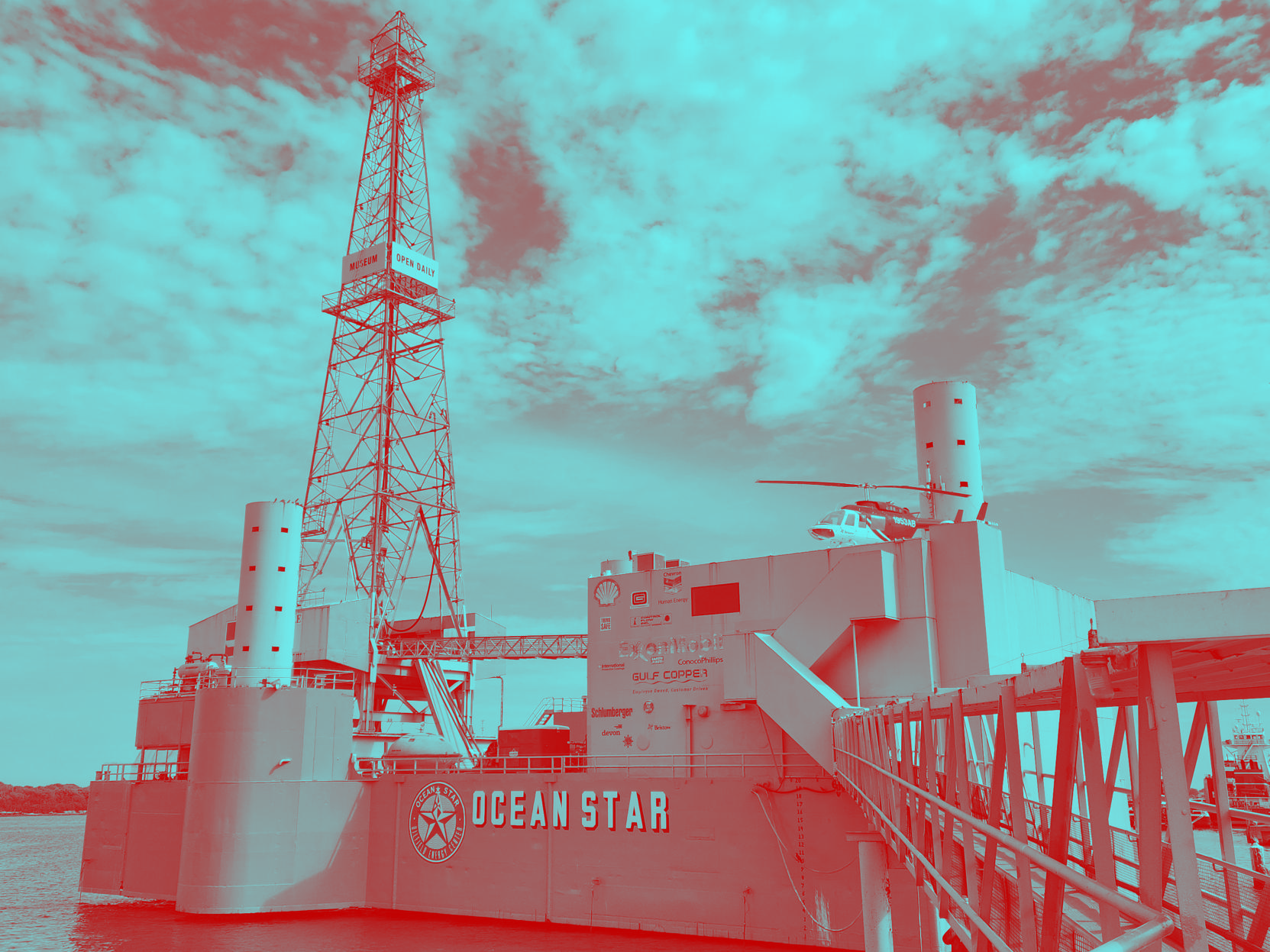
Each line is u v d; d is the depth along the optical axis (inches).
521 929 2206.0
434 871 2413.9
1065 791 374.3
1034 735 1041.5
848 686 2148.1
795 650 2156.7
